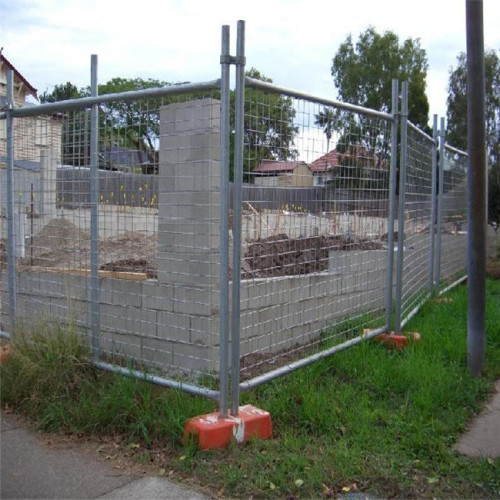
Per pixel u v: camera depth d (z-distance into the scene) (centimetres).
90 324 479
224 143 358
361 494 315
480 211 513
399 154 624
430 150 823
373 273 678
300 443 362
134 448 360
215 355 463
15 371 435
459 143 3119
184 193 467
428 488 322
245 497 307
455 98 3194
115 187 462
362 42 4375
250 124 407
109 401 388
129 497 307
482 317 516
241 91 359
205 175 452
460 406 439
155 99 458
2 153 550
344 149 524
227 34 354
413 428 389
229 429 356
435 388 451
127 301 507
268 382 446
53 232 541
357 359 515
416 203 708
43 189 520
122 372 427
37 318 485
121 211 464
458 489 322
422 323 671
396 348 567
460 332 619
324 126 488
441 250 906
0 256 574
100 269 545
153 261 545
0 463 343
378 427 395
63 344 438
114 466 341
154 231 479
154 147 458
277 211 463
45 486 317
